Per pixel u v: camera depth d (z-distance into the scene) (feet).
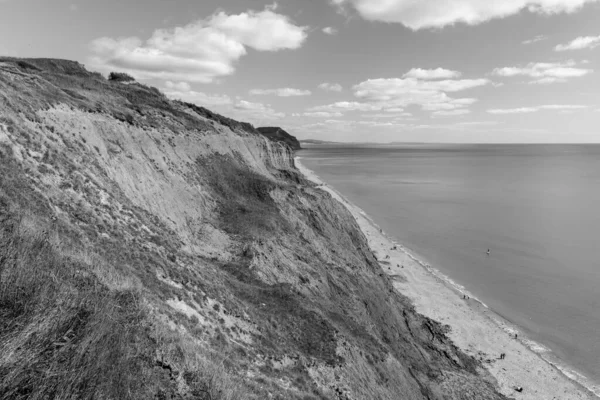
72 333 23.29
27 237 31.48
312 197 160.15
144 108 135.64
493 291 154.51
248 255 93.86
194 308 50.34
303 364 57.41
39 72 109.19
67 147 67.97
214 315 53.11
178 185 104.27
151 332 32.78
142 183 88.58
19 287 23.82
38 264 28.66
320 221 146.41
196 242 91.15
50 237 35.91
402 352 97.96
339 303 98.48
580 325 129.29
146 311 35.53
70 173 58.39
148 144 104.99
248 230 106.01
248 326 58.08
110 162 81.30
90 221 51.65
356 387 60.23
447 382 92.63
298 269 100.27
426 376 92.22
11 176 43.98
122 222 60.90
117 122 98.02
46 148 58.13
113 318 28.68
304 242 122.42
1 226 31.73
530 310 139.44
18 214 35.73
